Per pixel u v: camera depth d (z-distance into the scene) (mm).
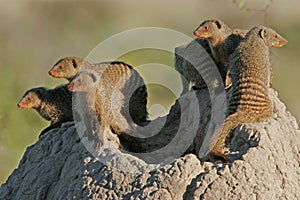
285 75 49312
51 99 30859
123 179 23453
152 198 22578
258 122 24891
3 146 45844
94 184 23891
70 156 26234
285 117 25609
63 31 65500
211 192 22484
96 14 66812
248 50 26016
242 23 56688
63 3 67812
